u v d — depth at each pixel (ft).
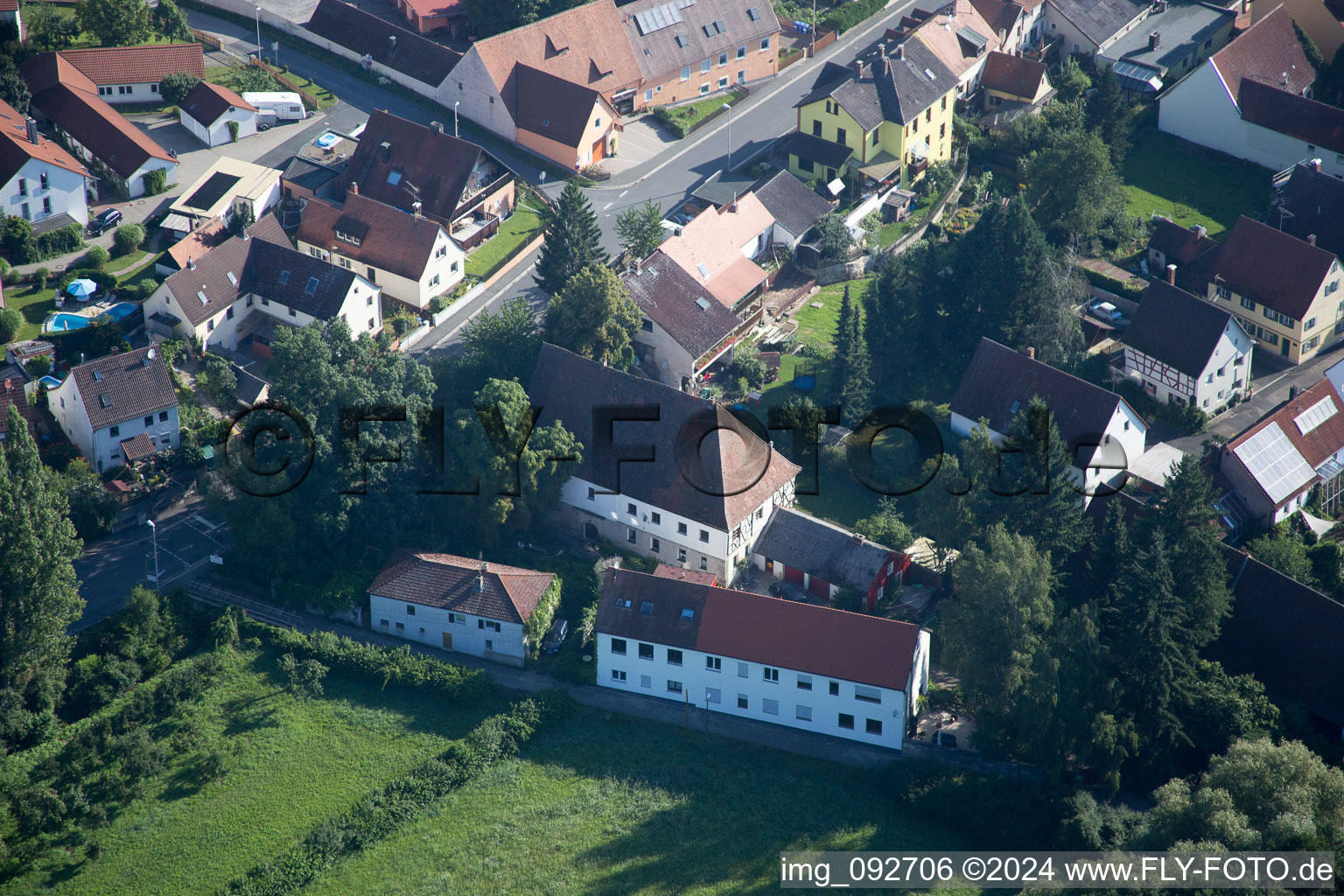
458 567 362.33
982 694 333.62
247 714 341.00
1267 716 327.67
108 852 311.47
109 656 345.31
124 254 471.21
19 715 329.11
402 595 360.07
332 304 440.45
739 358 443.32
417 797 321.11
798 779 330.54
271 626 361.51
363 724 340.18
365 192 499.51
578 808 321.52
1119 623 343.05
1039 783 319.06
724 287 462.19
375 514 374.22
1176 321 435.12
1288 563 368.68
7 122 483.92
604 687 353.92
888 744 337.72
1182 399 436.76
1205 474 404.36
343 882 305.73
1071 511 366.22
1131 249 505.25
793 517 386.11
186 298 435.12
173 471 406.41
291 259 450.71
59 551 338.34
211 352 440.86
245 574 374.63
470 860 310.24
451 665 353.10
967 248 447.83
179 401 419.95
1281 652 350.23
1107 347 461.78
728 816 320.70
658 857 311.47
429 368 404.16
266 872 305.12
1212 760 307.99
